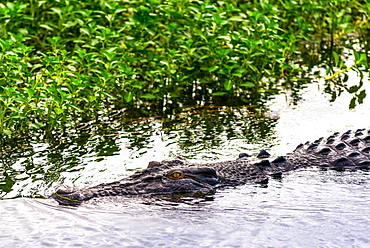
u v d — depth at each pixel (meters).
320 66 15.31
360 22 19.02
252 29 13.82
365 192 7.77
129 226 6.73
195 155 9.48
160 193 7.77
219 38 13.91
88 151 9.70
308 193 7.78
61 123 11.16
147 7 15.02
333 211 7.11
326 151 9.25
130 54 13.91
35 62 14.48
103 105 12.37
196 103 12.60
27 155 9.49
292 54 16.44
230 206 7.37
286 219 6.89
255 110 12.05
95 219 6.92
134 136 10.52
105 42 13.47
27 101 10.55
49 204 7.36
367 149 9.27
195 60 13.43
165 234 6.50
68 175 8.56
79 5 15.68
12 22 14.50
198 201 7.57
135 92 12.97
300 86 13.71
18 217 6.92
